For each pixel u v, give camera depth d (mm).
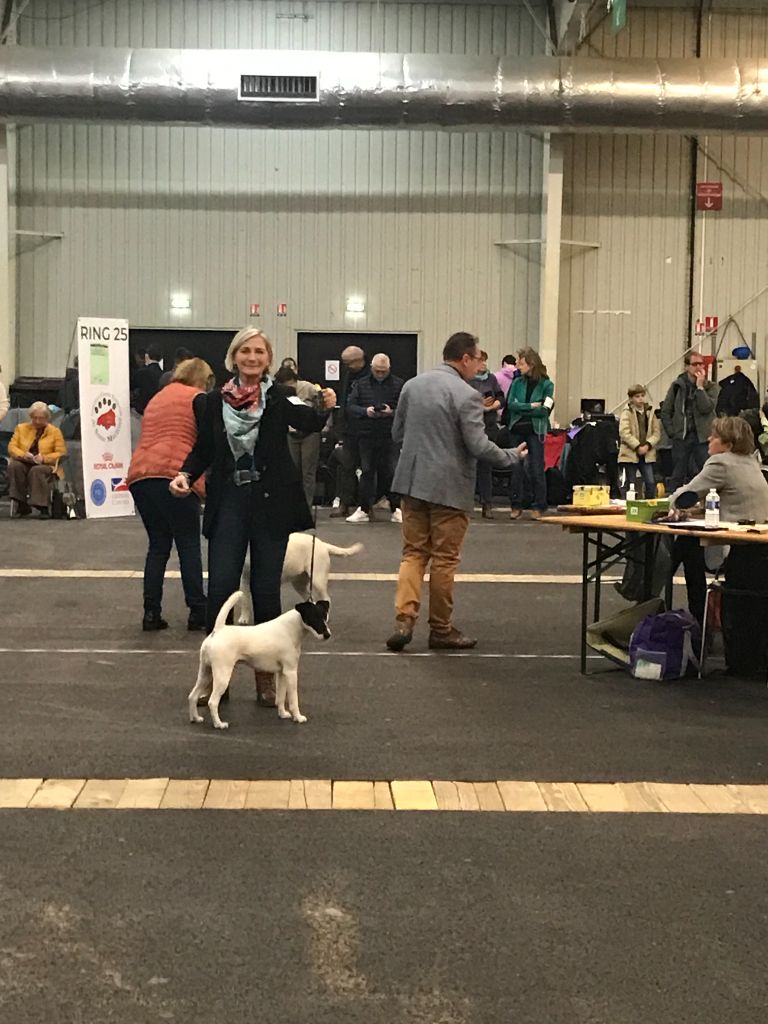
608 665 6086
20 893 3275
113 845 3623
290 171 16141
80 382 11867
